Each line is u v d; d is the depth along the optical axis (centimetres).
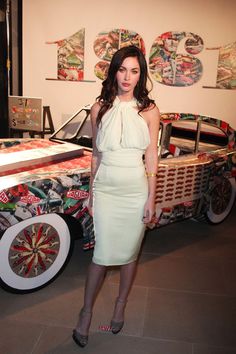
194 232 404
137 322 253
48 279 284
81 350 225
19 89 540
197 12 504
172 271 321
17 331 238
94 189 213
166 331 246
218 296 288
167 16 506
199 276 316
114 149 201
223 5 500
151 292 289
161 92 534
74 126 380
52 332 239
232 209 480
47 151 310
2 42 486
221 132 408
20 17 513
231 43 511
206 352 229
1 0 474
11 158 282
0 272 255
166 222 348
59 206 260
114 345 231
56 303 268
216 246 374
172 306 273
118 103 201
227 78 521
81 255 337
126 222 212
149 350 228
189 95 531
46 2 505
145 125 201
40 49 523
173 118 339
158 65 523
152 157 209
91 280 223
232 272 325
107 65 521
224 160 392
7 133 505
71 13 508
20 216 244
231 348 234
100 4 504
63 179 260
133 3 504
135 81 196
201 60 518
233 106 530
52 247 277
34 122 472
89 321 227
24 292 273
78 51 520
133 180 205
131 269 229
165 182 332
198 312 268
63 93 536
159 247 364
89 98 534
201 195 374
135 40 514
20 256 262
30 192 245
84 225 277
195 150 373
